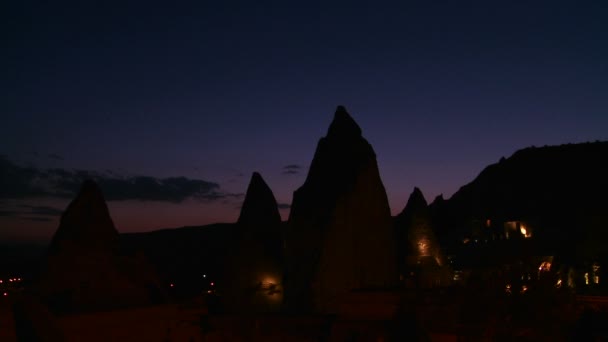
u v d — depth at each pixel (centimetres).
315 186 2319
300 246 2220
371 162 2370
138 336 1945
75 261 2078
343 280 2155
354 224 2252
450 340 1401
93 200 2194
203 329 2122
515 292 1316
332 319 1952
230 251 2527
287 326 2030
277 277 2458
